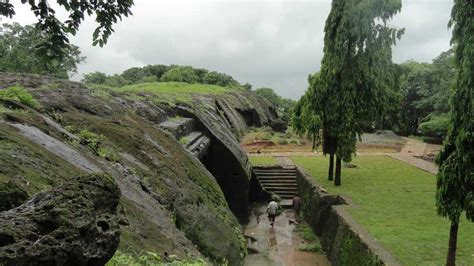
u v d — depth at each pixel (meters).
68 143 7.25
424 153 28.69
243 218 18.75
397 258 9.41
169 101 19.81
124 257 4.47
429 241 10.59
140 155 9.40
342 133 16.89
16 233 2.67
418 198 15.53
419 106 39.31
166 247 5.96
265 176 22.84
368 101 16.84
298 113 19.22
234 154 19.00
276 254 14.41
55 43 5.16
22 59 24.78
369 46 16.36
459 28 8.15
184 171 10.91
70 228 2.82
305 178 19.97
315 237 15.73
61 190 3.12
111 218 3.27
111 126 10.02
